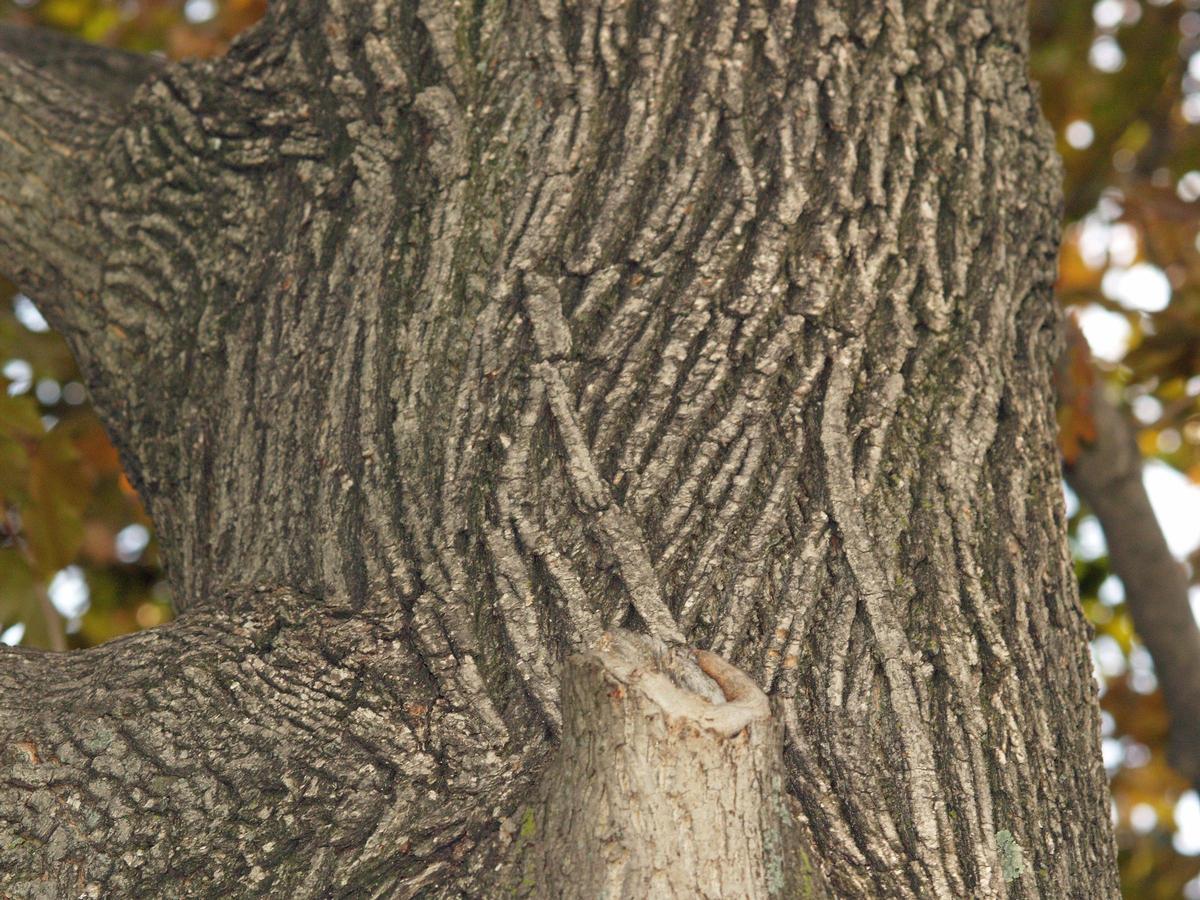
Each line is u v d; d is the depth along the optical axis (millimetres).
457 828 2670
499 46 2848
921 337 2785
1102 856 2732
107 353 2908
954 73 2859
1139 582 3492
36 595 3430
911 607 2732
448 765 2680
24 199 2945
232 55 2928
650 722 2604
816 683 2709
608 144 2809
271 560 2775
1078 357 3400
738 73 2820
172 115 2918
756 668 2705
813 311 2768
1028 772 2711
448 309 2775
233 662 2693
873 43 2844
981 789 2697
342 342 2795
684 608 2713
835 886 2682
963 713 2711
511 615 2707
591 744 2625
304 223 2842
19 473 3391
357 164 2834
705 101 2811
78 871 2619
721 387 2754
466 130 2822
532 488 2729
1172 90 4684
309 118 2873
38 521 3391
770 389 2756
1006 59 2900
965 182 2830
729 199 2787
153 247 2898
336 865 2656
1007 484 2773
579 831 2615
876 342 2777
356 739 2680
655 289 2768
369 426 2762
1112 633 5145
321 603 2730
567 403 2742
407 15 2865
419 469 2742
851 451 2750
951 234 2814
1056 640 2760
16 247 2947
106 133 2973
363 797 2668
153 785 2646
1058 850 2703
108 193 2922
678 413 2744
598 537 2717
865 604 2721
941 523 2748
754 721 2607
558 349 2752
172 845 2637
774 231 2781
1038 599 2756
